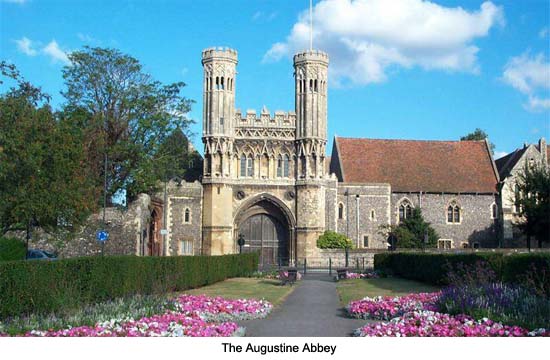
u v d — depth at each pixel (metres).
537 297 21.06
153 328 17.20
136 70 59.59
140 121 58.44
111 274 24.78
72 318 18.22
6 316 18.91
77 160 39.62
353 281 43.09
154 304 21.77
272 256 71.25
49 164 37.34
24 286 19.56
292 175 71.00
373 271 51.00
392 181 77.81
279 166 71.31
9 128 36.31
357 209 74.38
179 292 31.27
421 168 79.69
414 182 77.81
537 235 59.41
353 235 74.06
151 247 67.69
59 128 39.00
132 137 58.81
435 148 82.38
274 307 26.97
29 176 36.16
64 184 37.59
